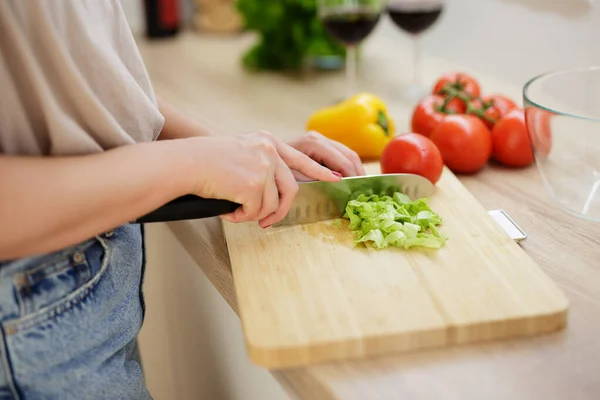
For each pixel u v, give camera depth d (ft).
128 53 2.51
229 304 2.69
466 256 2.51
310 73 5.08
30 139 2.15
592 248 2.72
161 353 4.07
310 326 2.15
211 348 3.23
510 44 4.96
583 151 2.91
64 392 2.30
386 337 2.11
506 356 2.12
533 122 2.91
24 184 1.93
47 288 2.16
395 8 4.38
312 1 4.74
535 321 2.18
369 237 2.59
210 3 5.98
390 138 3.67
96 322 2.30
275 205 2.41
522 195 3.19
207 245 2.91
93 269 2.27
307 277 2.41
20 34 2.00
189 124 3.03
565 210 3.02
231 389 3.08
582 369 2.05
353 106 3.56
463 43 5.35
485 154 3.37
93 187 2.00
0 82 2.03
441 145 3.38
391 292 2.31
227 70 5.17
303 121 4.17
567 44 4.53
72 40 2.19
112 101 2.32
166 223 3.49
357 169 2.98
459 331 2.15
